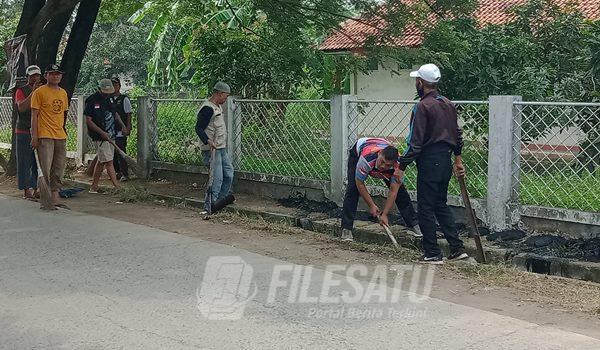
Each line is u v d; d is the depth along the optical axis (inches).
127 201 396.5
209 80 486.6
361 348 176.7
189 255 271.4
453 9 425.4
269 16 435.2
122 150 458.0
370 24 427.2
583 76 413.4
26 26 437.4
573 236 272.4
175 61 689.6
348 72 513.0
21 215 351.9
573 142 277.1
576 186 277.0
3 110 610.9
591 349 175.5
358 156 291.1
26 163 396.8
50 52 444.8
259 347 177.5
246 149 400.2
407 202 294.8
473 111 305.9
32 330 190.2
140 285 231.5
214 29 487.2
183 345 178.9
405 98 737.6
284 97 496.4
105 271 248.4
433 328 191.2
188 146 444.1
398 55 432.8
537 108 282.8
